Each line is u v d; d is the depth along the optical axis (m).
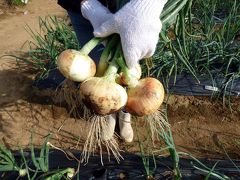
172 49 0.58
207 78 0.84
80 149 0.71
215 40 0.90
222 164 0.64
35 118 0.80
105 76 0.42
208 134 0.76
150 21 0.41
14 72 0.94
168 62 0.83
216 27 1.07
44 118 0.80
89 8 0.48
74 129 0.77
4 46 1.09
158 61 0.84
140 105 0.43
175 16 0.52
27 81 0.90
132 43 0.42
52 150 0.67
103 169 0.62
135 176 0.60
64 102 0.81
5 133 0.76
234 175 0.61
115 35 0.44
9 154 0.57
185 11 0.52
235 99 0.82
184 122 0.79
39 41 0.95
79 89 0.42
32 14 1.34
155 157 0.63
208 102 0.82
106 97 0.41
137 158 0.64
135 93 0.44
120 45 0.43
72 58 0.42
